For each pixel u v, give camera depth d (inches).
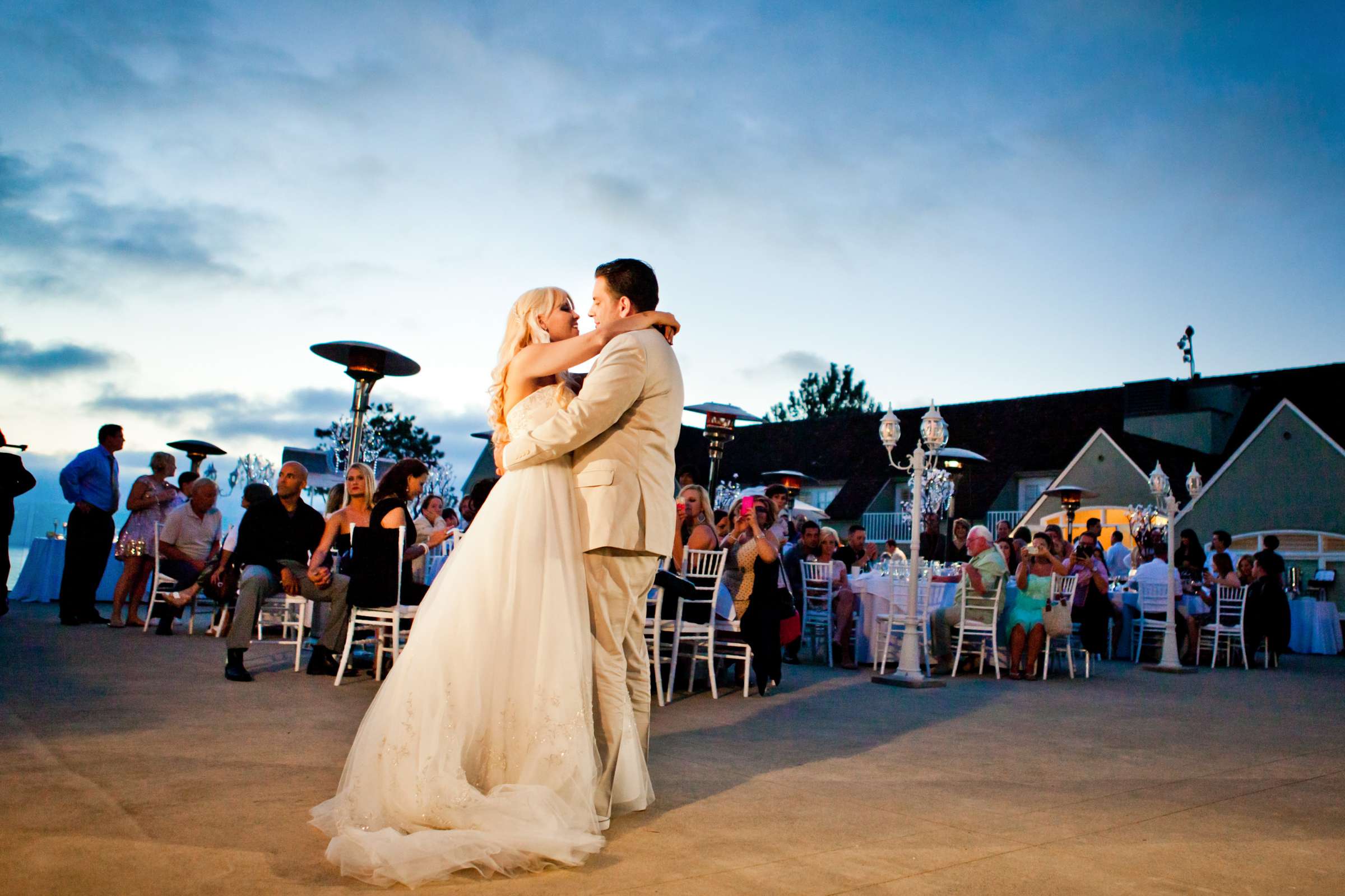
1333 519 817.5
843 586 405.4
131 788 134.7
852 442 1314.0
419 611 127.0
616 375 129.0
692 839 122.6
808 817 136.6
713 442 554.9
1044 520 1014.4
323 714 207.5
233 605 385.4
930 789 159.6
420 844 104.1
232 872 101.2
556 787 120.1
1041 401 1219.9
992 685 348.8
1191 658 510.6
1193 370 1133.7
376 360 432.8
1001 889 106.4
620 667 135.3
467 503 462.3
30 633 343.3
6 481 387.5
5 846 104.9
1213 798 161.0
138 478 405.4
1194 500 872.9
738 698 280.1
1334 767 195.5
